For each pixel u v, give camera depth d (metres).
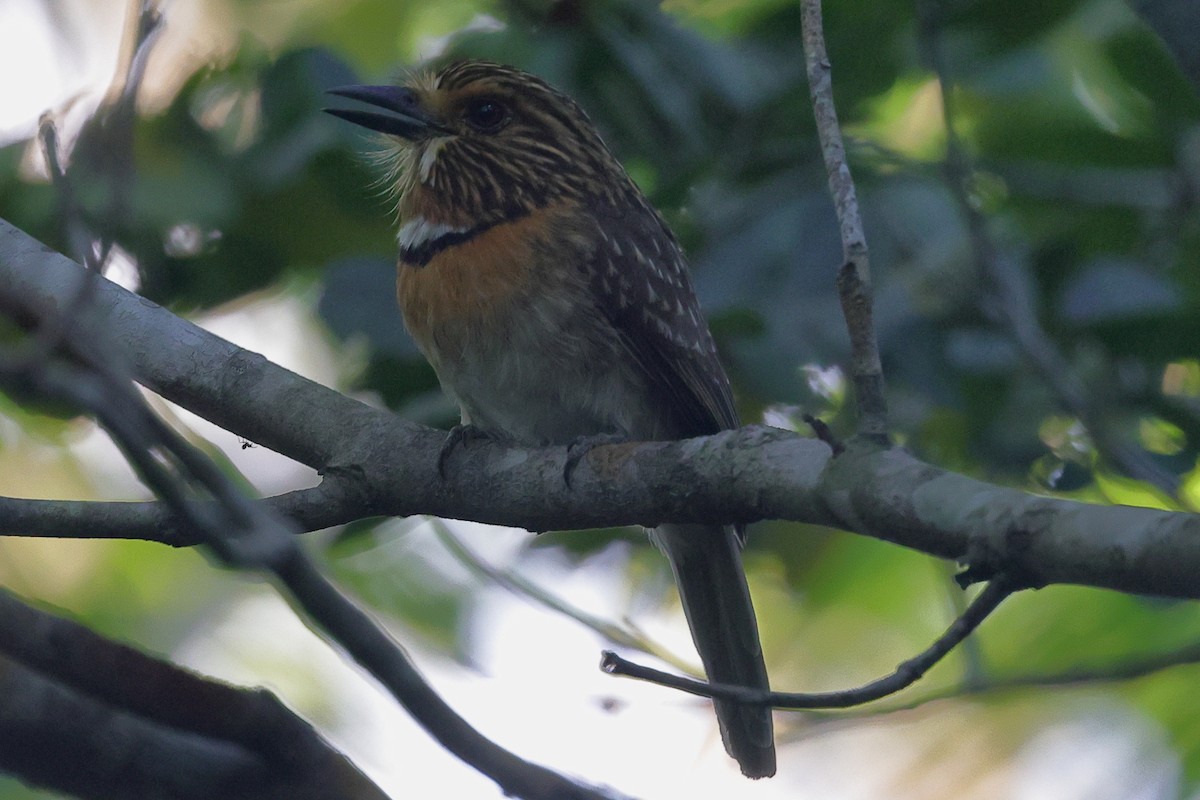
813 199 10.43
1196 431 10.92
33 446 12.89
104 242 7.04
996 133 12.08
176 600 13.29
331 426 8.06
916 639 13.37
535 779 6.21
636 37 10.58
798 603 13.52
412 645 12.05
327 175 10.70
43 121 7.38
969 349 10.64
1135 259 11.09
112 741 7.80
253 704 7.91
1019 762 13.93
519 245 9.34
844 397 10.84
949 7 10.77
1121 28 11.39
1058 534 5.39
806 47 7.05
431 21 13.05
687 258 10.55
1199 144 11.23
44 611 7.82
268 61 11.04
